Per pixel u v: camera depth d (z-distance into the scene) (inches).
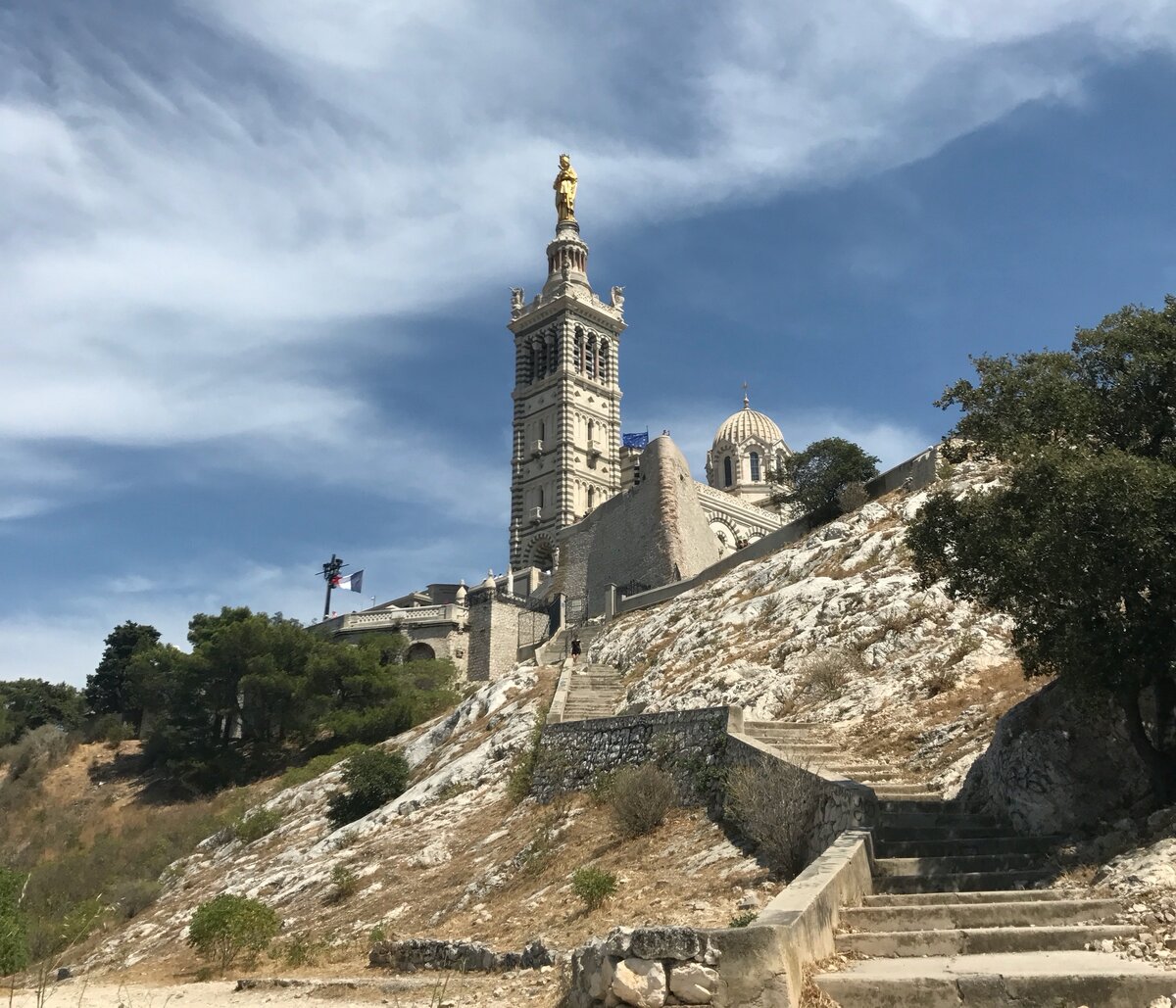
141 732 3422.7
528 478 4687.5
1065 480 674.2
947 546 818.2
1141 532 642.8
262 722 2950.3
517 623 3351.4
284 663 3046.3
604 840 1060.5
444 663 3275.1
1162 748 699.4
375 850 1449.3
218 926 1113.4
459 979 754.2
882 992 462.9
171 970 1197.7
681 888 832.9
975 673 1136.2
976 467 1663.4
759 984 448.1
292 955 1070.4
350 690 2992.1
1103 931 513.7
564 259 5039.4
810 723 1162.6
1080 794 721.0
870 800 738.2
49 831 2800.2
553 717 1600.6
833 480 2198.6
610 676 1870.1
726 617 1731.1
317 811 1886.1
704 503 3673.7
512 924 920.3
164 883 1872.5
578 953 506.0
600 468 4626.0
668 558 2861.7
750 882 795.4
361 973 909.2
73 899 1889.8
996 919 555.8
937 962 506.0
